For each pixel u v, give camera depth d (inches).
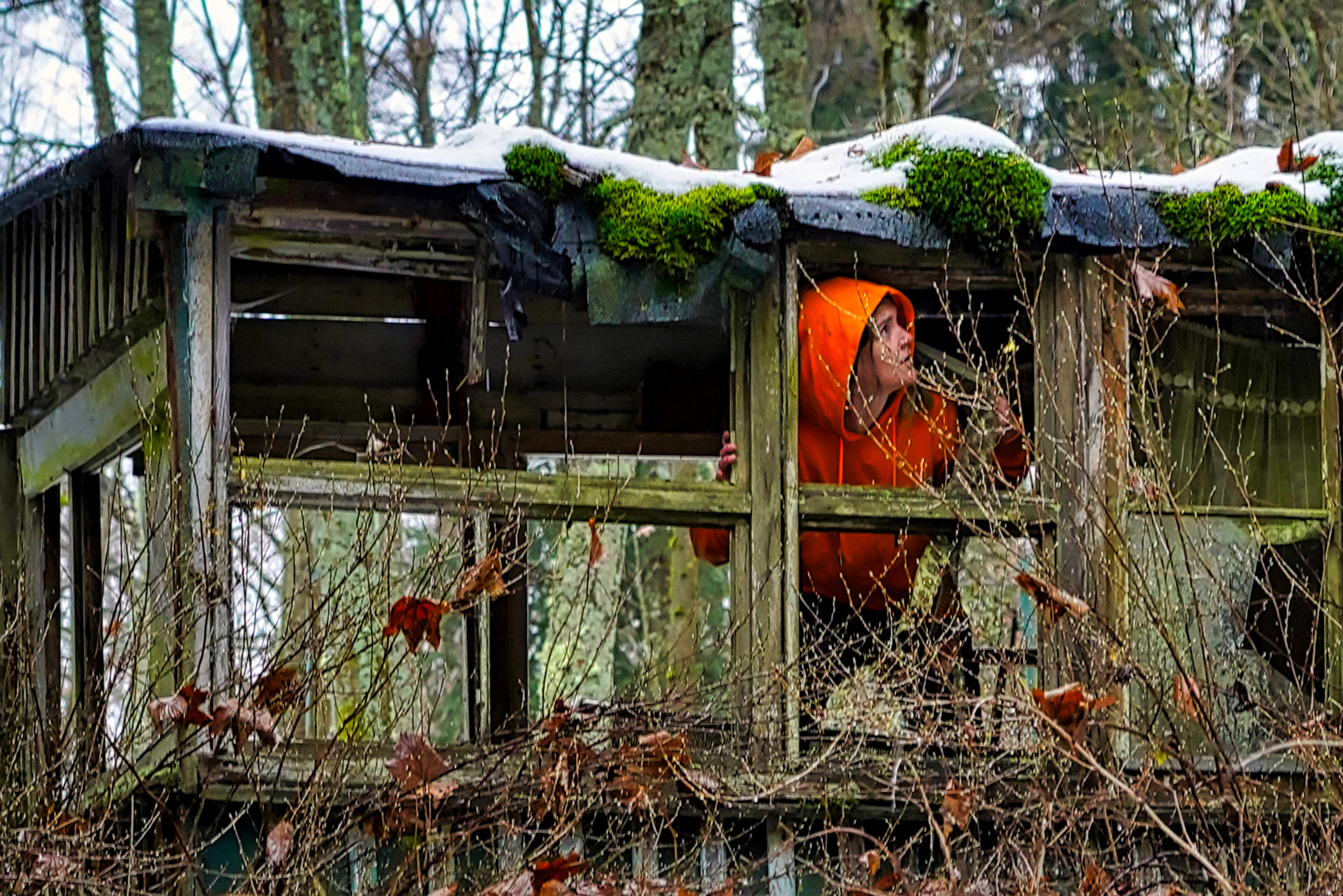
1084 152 622.8
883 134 309.3
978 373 301.1
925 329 357.1
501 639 369.4
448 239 295.7
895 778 265.4
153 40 621.3
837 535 331.9
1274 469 340.5
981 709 286.7
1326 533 311.1
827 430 325.7
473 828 264.5
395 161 280.8
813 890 280.5
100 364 328.2
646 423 396.8
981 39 700.7
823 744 286.5
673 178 293.7
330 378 386.0
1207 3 674.2
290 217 287.1
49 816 263.6
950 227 300.2
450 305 386.3
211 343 280.5
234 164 277.4
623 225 289.1
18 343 364.5
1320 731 274.5
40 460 358.9
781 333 298.7
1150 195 305.7
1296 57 660.7
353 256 297.4
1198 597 295.7
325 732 292.5
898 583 333.7
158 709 251.9
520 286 289.6
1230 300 320.2
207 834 267.6
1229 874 271.9
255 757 259.1
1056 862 280.4
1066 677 289.1
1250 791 278.4
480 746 276.1
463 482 286.4
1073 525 300.8
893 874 265.4
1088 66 727.1
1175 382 335.6
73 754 272.2
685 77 527.2
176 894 266.8
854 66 756.0
